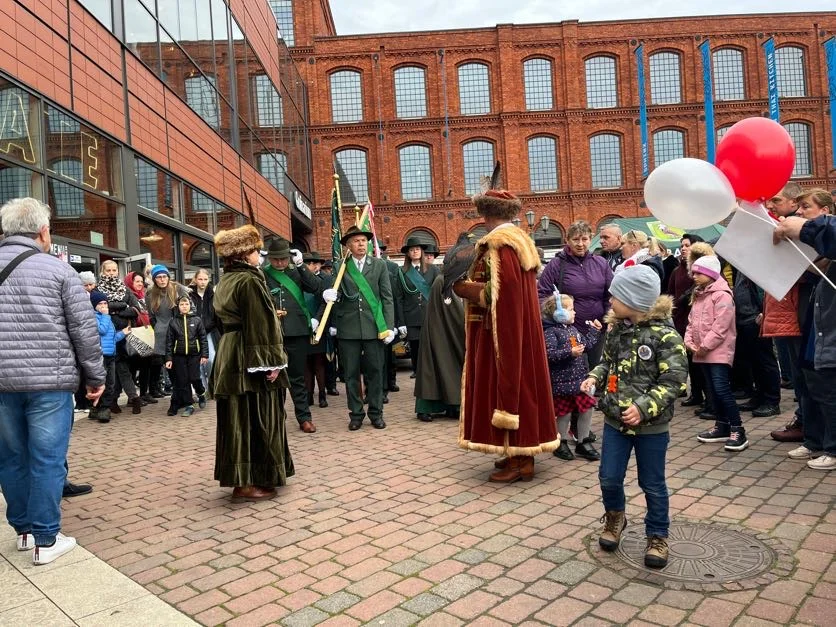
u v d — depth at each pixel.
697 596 3.13
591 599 3.15
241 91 20.64
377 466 5.76
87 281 8.66
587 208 34.50
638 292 3.52
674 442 6.07
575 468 5.44
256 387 4.85
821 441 5.29
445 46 34.38
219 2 18.58
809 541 3.68
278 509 4.70
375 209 34.38
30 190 9.25
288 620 3.07
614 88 34.84
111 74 11.86
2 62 8.67
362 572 3.56
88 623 3.08
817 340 4.78
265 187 23.23
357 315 7.32
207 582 3.53
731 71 34.88
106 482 5.66
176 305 8.94
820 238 3.59
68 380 3.92
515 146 34.31
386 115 34.34
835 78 26.61
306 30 34.09
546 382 5.16
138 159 12.98
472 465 5.67
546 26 34.34
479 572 3.49
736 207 3.84
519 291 4.93
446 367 7.66
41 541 3.80
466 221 34.44
